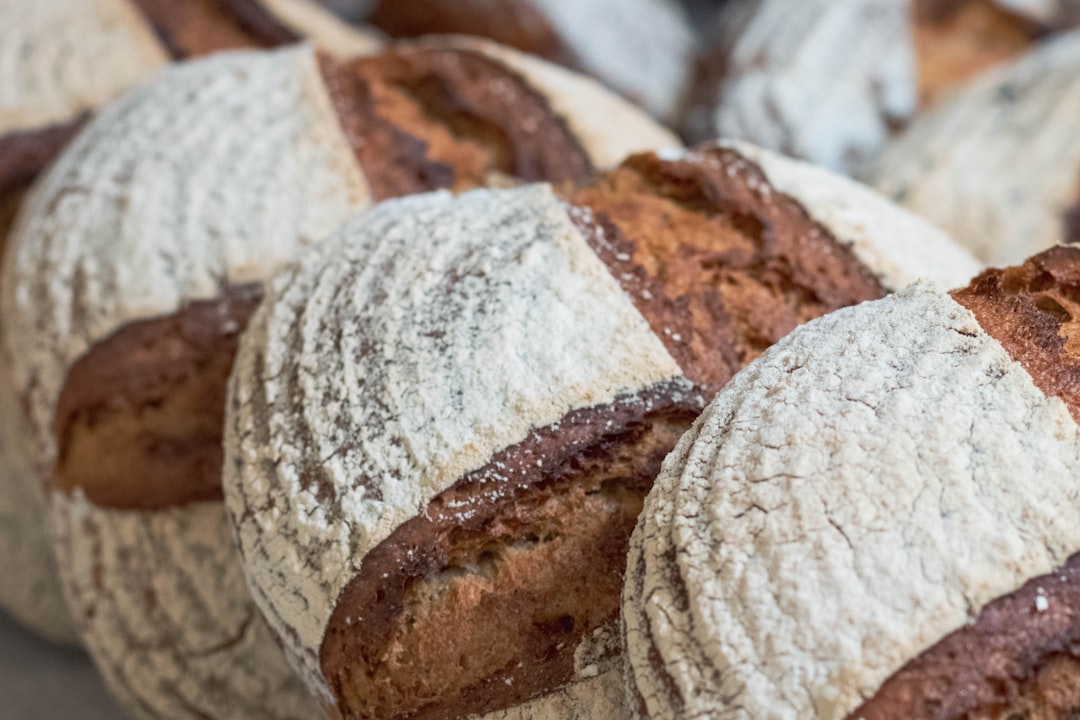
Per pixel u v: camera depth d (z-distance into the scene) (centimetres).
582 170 62
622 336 51
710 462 47
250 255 57
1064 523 45
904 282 54
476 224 53
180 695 59
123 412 58
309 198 58
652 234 54
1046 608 44
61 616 67
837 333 48
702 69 97
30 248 60
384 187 59
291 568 50
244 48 72
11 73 68
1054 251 50
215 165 59
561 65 90
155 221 58
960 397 46
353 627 49
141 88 65
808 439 46
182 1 72
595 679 49
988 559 45
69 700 66
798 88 83
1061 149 71
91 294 58
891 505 45
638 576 47
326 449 50
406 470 49
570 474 50
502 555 50
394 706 50
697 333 52
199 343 57
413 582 49
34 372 59
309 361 52
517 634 50
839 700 44
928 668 44
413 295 52
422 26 95
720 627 45
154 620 59
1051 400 46
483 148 62
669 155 56
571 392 50
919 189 71
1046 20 91
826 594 45
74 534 59
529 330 50
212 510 58
